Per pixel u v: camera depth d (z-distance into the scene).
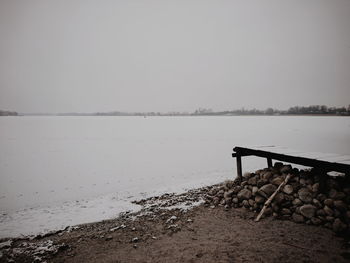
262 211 6.21
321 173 6.07
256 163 16.91
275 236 5.20
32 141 33.66
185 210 7.46
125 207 8.60
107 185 12.41
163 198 9.48
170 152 23.58
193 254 4.73
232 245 4.96
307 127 53.59
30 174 15.10
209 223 6.23
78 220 7.47
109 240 5.72
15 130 53.72
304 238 5.02
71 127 64.31
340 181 6.05
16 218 7.88
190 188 10.81
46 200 10.00
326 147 21.41
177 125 71.19
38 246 5.62
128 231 6.19
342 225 5.12
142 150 25.20
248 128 54.19
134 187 11.91
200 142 31.06
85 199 10.08
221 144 28.41
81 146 28.66
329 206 5.54
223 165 16.84
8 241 6.04
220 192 8.34
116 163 18.58
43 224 7.24
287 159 6.70
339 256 4.32
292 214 6.06
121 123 84.69
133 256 4.86
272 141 27.92
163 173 15.04
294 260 4.27
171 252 4.89
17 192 11.24
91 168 16.83
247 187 7.44
